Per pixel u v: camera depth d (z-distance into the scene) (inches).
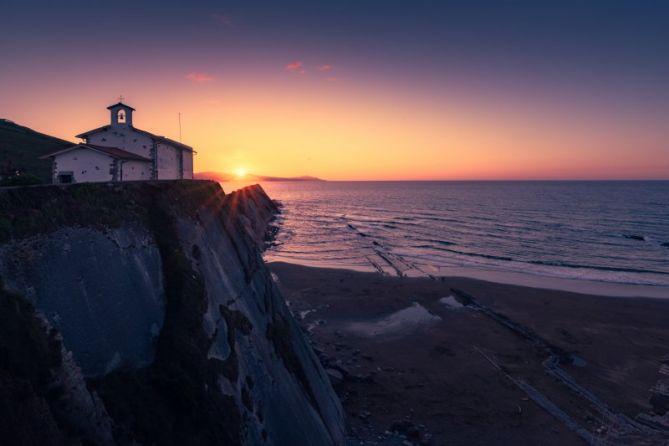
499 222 4042.8
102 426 320.5
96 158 1126.4
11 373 263.7
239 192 3260.3
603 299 1653.5
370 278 1895.9
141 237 523.5
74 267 399.9
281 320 824.3
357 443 723.4
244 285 754.2
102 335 395.9
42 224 384.2
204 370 455.8
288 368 694.5
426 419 815.7
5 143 2176.4
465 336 1251.8
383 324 1341.0
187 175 1758.1
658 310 1533.0
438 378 981.8
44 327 309.9
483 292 1701.5
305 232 3410.4
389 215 4768.7
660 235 3243.1
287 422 565.6
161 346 452.8
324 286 1750.7
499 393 925.8
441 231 3474.4
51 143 2792.8
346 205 6299.2
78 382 313.4
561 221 4087.1
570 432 799.7
